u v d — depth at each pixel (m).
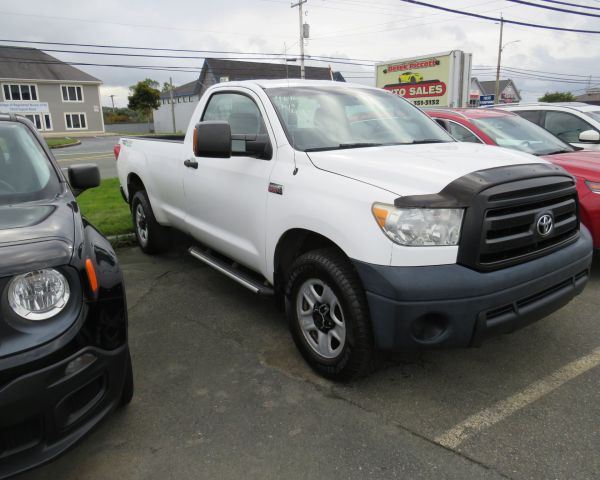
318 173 3.09
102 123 60.38
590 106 7.70
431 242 2.55
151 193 5.30
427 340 2.64
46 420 2.01
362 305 2.78
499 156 3.20
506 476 2.32
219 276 5.13
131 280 5.05
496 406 2.86
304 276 3.14
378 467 2.39
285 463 2.43
